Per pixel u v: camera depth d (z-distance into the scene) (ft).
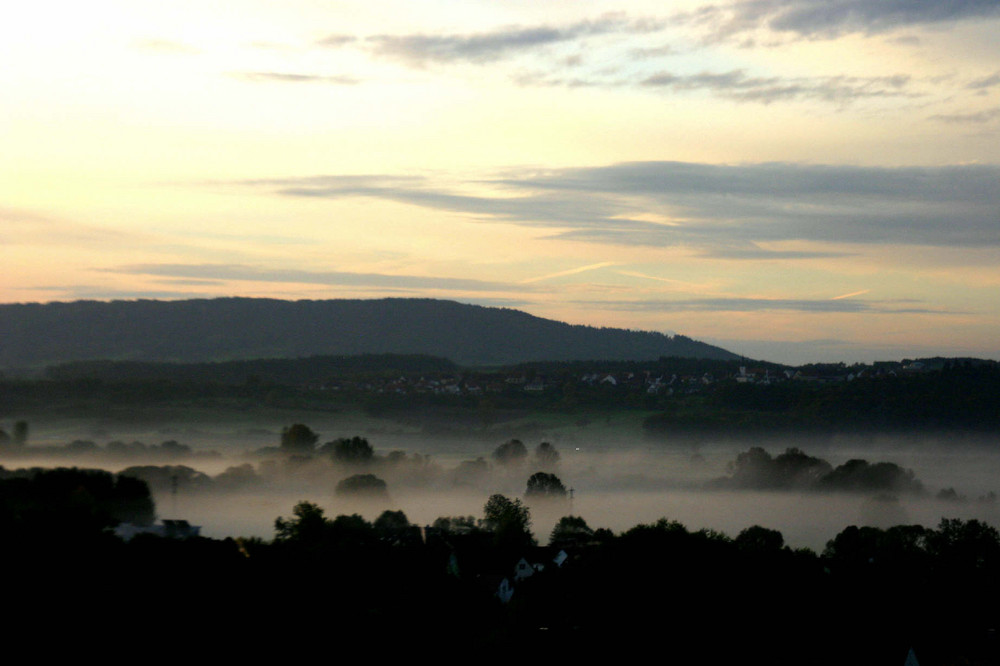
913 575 224.74
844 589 202.39
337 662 151.43
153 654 144.66
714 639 165.27
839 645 171.83
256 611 163.73
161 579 170.91
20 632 144.66
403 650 158.51
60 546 177.68
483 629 176.65
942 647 173.47
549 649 163.84
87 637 146.10
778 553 233.55
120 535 202.39
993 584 219.61
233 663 146.20
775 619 178.19
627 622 167.84
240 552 197.67
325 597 176.35
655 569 181.16
